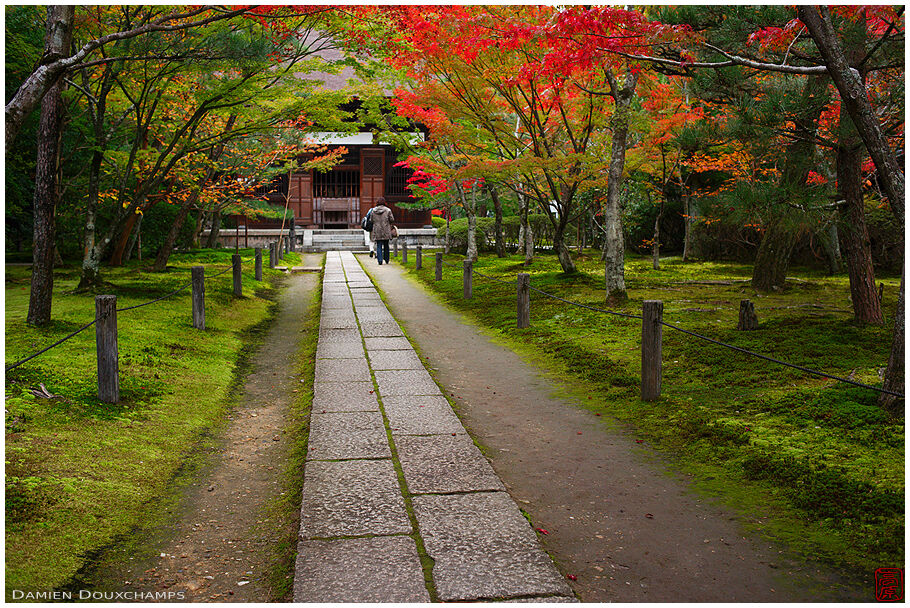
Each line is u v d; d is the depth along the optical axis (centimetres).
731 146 1284
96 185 1184
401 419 574
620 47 653
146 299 1133
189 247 2619
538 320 1064
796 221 788
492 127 1392
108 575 326
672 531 376
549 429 568
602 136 1532
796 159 948
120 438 497
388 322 1099
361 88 1572
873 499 386
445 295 1468
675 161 1738
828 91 808
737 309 1085
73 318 930
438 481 436
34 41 1246
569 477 460
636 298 1211
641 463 485
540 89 1318
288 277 1953
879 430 484
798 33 596
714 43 667
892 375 527
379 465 464
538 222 2692
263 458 502
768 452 469
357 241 3412
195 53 894
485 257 2292
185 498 423
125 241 1852
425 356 865
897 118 798
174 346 809
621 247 1133
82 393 576
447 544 349
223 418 596
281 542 363
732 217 826
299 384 729
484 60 1202
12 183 1606
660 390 630
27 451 440
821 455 454
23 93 452
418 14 1090
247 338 986
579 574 329
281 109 1214
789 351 741
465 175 1341
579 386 702
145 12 1023
